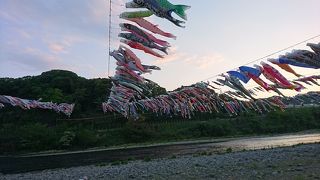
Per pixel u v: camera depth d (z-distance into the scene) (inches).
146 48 734.5
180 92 1291.8
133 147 2704.2
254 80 946.7
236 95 1288.1
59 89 3107.8
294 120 3363.7
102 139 2955.2
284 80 896.9
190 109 1460.4
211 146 2391.7
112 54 823.1
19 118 3053.6
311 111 3474.4
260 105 1485.0
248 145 2287.2
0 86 3031.5
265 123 3307.1
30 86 3080.7
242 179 797.9
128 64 845.8
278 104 1416.1
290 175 792.9
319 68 852.0
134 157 1993.1
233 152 1704.0
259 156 1334.9
